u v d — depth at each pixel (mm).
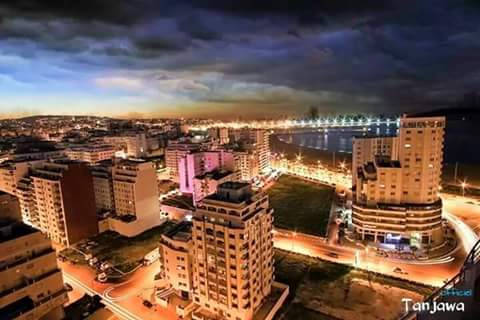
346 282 84938
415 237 105812
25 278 59594
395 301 76312
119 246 109625
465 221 124750
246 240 66750
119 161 131375
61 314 65000
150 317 74375
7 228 61281
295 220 131125
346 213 134500
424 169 106125
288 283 85250
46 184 110562
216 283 70500
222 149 186625
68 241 110062
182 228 89125
